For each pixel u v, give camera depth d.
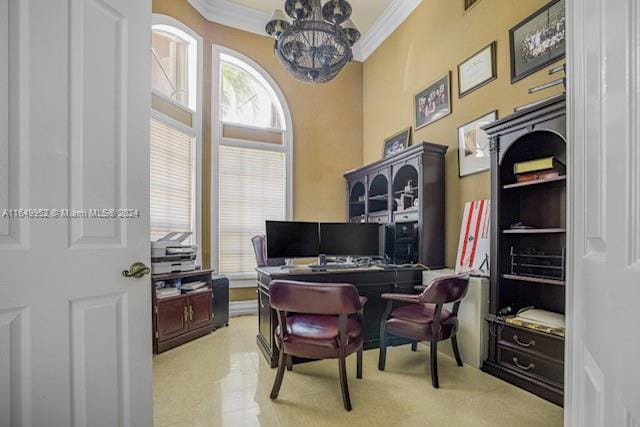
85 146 1.17
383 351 2.57
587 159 0.74
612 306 0.59
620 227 0.56
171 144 3.76
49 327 1.07
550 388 2.08
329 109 5.01
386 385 2.30
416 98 3.96
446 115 3.48
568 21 0.89
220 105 4.41
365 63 5.15
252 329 3.69
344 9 2.67
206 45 4.23
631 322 0.52
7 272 0.98
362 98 5.18
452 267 3.30
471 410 1.98
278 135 4.73
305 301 2.01
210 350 3.01
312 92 4.92
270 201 4.65
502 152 2.48
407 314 2.50
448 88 3.44
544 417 1.90
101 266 1.21
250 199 4.53
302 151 4.84
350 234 3.14
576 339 0.84
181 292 3.27
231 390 2.24
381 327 2.59
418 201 3.36
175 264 3.17
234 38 4.46
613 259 0.59
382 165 4.00
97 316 1.20
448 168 3.43
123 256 1.28
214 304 3.69
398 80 4.34
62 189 1.11
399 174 3.85
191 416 1.92
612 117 0.60
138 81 1.36
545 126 2.18
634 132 0.52
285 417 1.91
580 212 0.80
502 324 2.41
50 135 1.08
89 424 1.17
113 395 1.25
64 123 1.12
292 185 4.75
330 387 2.28
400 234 3.40
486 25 3.02
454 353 2.63
